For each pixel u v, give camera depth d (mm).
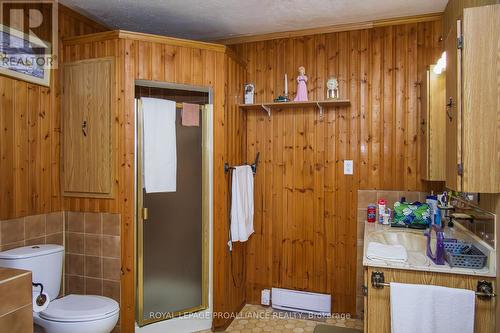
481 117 1559
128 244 2451
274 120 3131
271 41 3129
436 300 1605
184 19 2787
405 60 2764
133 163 2463
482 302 1615
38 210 2412
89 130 2508
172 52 2559
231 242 2809
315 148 3016
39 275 2166
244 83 3178
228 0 2447
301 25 2910
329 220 2982
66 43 2559
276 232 3143
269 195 3158
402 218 2561
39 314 2047
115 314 2123
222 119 2727
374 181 2850
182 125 2676
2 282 1472
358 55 2879
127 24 2898
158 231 2607
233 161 2939
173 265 2674
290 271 3104
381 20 2785
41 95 2426
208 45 2662
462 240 1998
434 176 2332
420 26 2725
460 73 1592
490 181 1550
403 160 2773
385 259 1762
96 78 2486
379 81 2830
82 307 2107
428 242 1896
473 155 1567
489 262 1623
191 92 3096
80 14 2684
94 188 2502
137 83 2527
